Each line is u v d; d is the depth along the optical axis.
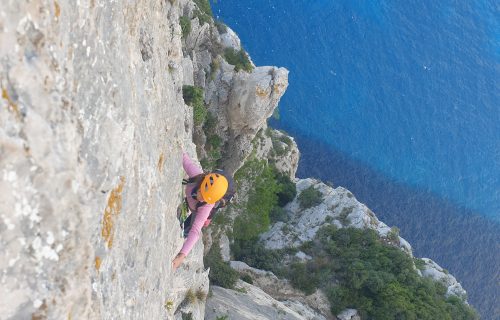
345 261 42.91
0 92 3.45
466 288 64.25
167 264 8.52
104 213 4.94
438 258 65.00
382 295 40.38
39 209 3.83
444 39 74.56
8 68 3.54
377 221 49.00
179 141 9.82
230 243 41.06
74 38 4.34
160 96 8.05
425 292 42.50
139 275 6.48
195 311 18.88
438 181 68.69
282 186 45.88
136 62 6.46
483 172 70.81
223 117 36.84
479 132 72.31
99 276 4.93
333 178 64.25
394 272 43.28
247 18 62.69
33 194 3.77
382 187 66.31
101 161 4.79
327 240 45.03
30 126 3.72
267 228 42.69
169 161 8.66
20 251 3.69
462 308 43.88
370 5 70.00
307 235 46.09
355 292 41.12
